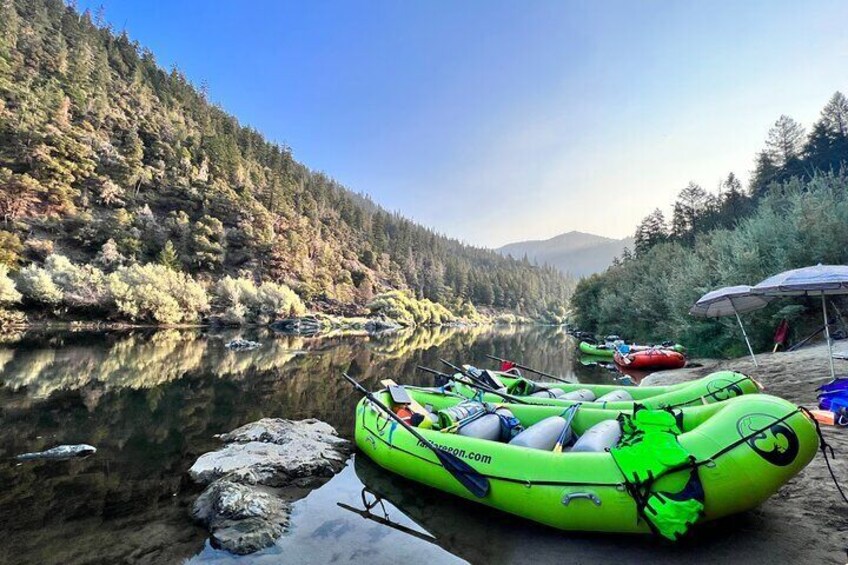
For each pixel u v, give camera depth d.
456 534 3.97
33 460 5.92
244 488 4.48
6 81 60.78
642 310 24.34
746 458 3.54
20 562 3.46
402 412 6.11
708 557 3.37
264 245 68.12
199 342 25.39
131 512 4.37
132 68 97.56
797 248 13.62
